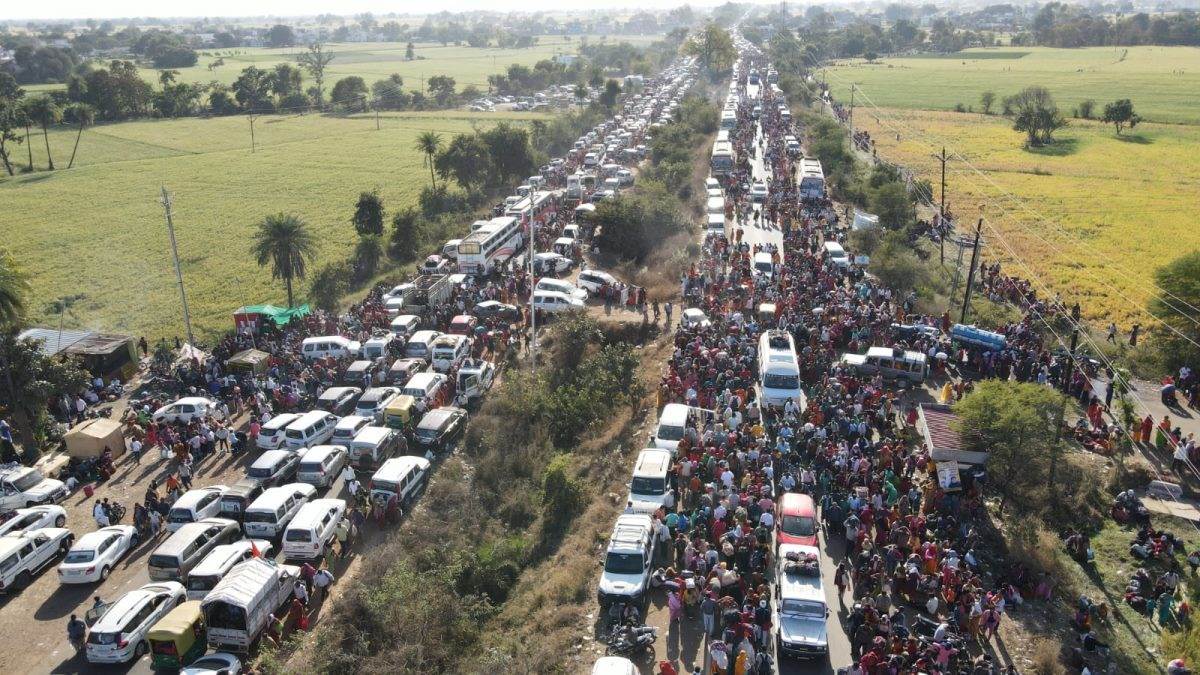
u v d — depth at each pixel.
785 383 40.66
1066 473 34.50
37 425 43.16
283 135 163.38
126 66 190.88
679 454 35.56
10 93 182.75
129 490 38.41
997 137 137.00
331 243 85.19
